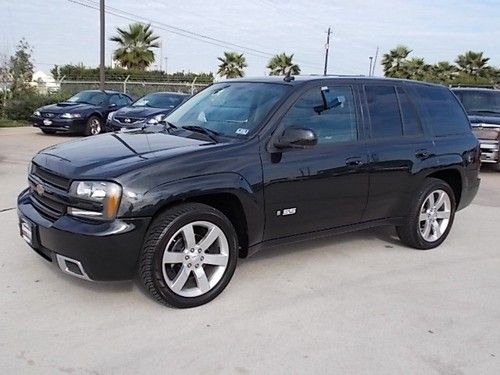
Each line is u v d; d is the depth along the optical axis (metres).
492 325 3.99
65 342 3.48
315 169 4.59
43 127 16.16
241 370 3.25
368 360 3.43
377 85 5.36
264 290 4.45
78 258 3.69
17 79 22.16
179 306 3.98
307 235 4.78
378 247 5.78
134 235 3.70
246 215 4.24
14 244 5.23
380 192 5.17
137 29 40.50
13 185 8.09
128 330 3.67
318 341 3.64
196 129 4.71
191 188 3.88
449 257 5.57
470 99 13.16
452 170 5.88
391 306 4.25
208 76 40.06
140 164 3.80
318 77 5.02
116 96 18.19
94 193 3.66
